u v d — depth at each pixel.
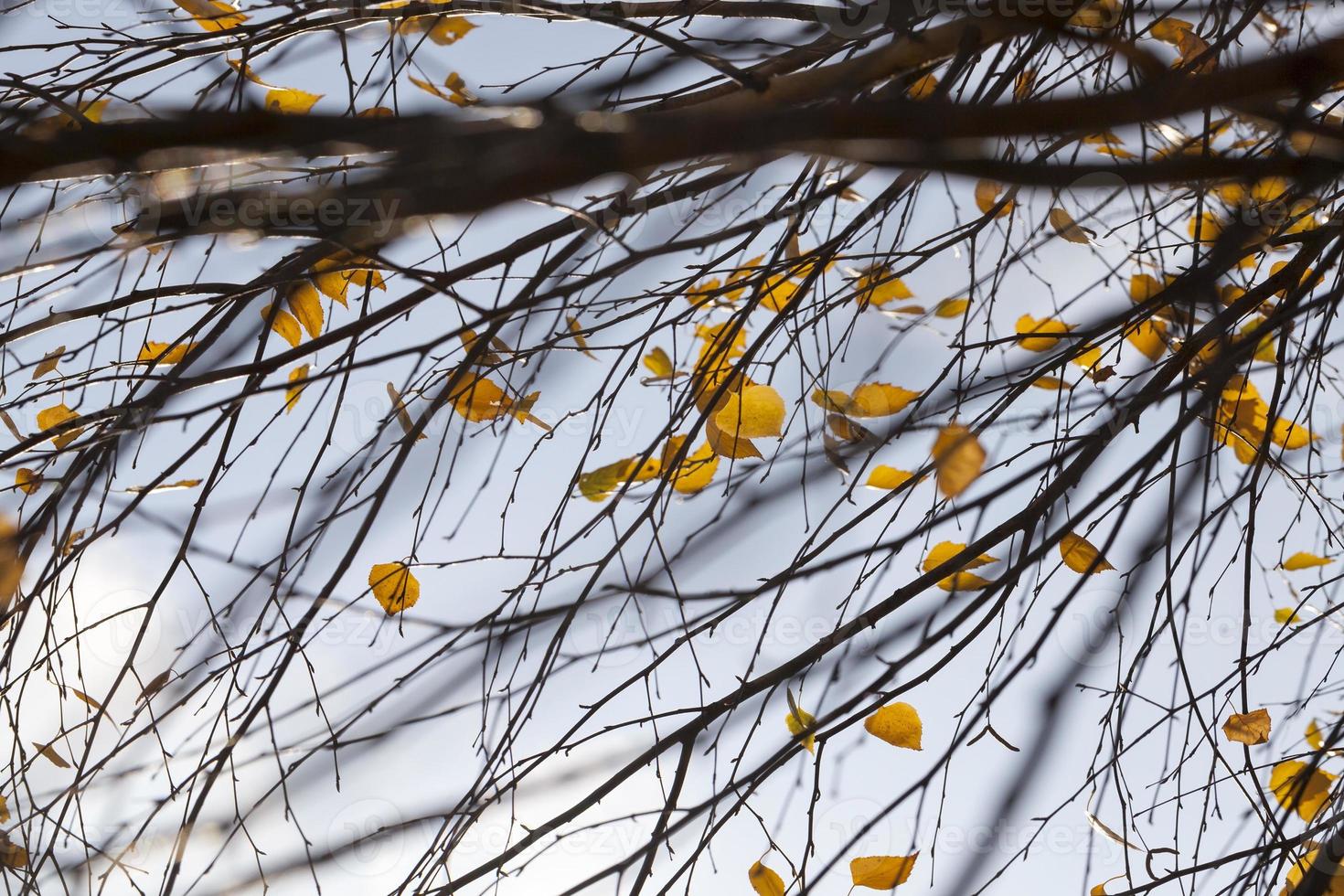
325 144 2.20
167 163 2.09
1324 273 2.78
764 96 2.55
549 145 2.12
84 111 2.81
